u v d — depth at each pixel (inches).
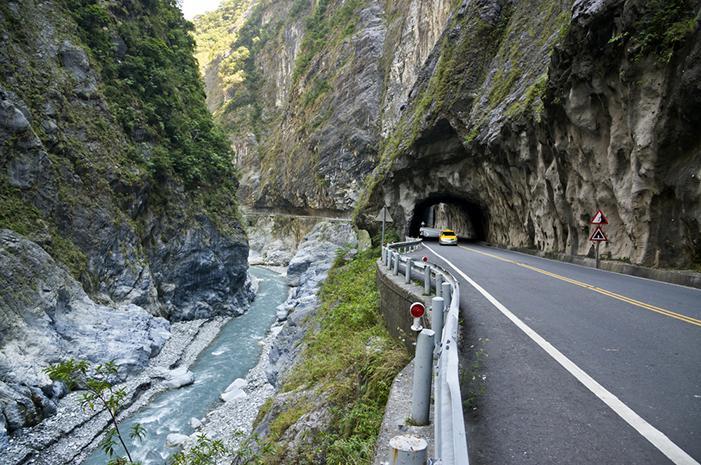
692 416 183.5
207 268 1654.8
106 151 1339.8
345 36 3233.3
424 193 1594.5
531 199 1038.4
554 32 1023.6
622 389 211.6
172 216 1582.2
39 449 635.5
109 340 977.5
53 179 1121.4
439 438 128.1
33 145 1077.8
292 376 549.6
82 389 815.1
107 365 253.4
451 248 1186.6
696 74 499.8
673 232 575.5
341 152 2758.4
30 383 732.7
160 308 1403.8
